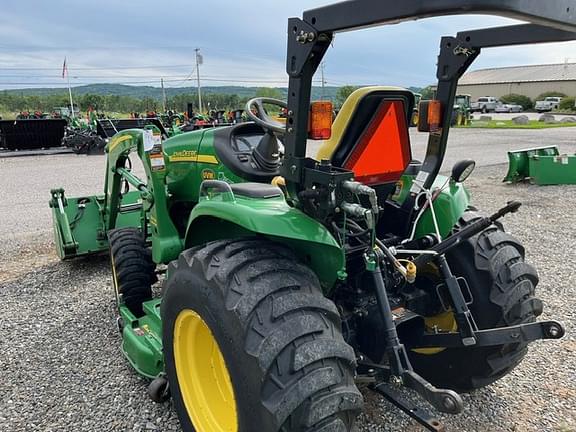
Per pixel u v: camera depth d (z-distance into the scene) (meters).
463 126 30.83
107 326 3.83
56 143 17.83
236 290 1.82
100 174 11.95
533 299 2.58
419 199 2.51
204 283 1.94
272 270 1.86
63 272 5.07
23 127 16.95
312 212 2.01
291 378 1.65
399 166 2.33
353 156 2.16
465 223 2.69
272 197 2.18
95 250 5.05
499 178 10.95
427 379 2.83
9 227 6.97
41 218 7.52
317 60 1.87
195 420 2.31
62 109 25.77
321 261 2.04
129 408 2.80
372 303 2.35
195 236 2.43
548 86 72.44
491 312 2.53
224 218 2.03
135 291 3.64
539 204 8.21
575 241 6.11
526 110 62.91
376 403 2.79
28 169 13.00
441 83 2.41
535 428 2.64
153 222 3.62
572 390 2.99
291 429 1.64
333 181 1.90
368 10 1.55
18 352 3.44
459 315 2.29
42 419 2.71
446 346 2.38
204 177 3.38
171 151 3.64
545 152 10.46
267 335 1.70
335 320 1.82
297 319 1.73
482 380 2.66
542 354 3.41
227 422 2.21
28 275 4.98
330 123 1.99
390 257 2.12
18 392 2.96
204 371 2.34
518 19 1.30
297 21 1.82
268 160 3.10
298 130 1.96
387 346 2.00
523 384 3.05
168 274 2.31
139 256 3.70
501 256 2.57
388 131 2.20
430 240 2.47
